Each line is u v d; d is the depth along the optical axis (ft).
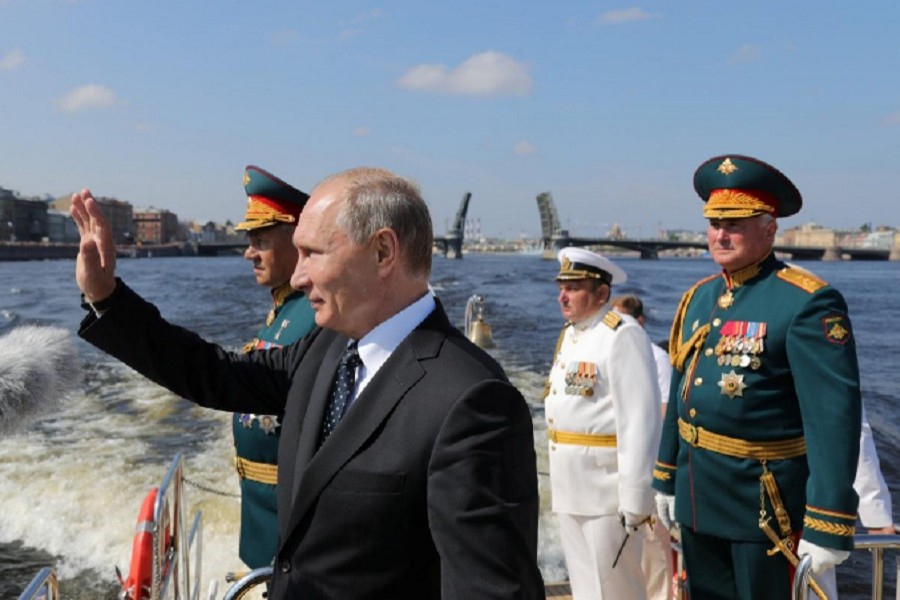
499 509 4.13
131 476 27.40
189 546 9.20
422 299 5.09
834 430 8.10
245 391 6.22
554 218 565.53
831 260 616.39
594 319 11.98
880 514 9.79
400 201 4.88
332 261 4.83
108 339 5.84
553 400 12.18
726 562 9.43
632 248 499.10
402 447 4.53
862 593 21.12
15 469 27.86
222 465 28.50
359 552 4.57
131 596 6.93
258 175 10.27
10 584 20.77
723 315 9.47
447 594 4.07
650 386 11.19
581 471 11.80
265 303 127.34
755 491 8.91
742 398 8.95
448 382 4.57
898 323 121.49
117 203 556.92
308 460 5.01
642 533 12.00
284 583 4.84
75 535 23.52
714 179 9.39
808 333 8.48
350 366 5.11
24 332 5.09
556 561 19.90
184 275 260.21
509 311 112.57
